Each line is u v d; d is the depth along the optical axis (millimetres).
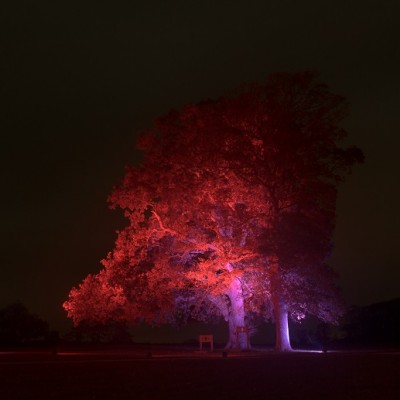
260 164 42344
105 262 46375
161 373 20875
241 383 17938
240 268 43344
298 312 43438
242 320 45375
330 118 43188
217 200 43656
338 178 42781
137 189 45281
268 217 42188
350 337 59500
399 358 26656
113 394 15906
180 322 47438
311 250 40094
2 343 55344
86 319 47906
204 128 42625
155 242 47125
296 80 43062
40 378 19422
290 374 20188
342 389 16453
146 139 45156
